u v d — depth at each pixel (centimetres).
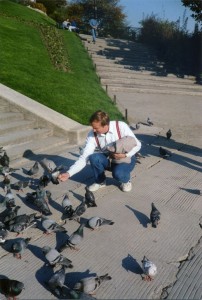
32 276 422
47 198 609
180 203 622
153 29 3102
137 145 606
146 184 697
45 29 2381
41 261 450
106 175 728
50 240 496
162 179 727
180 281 421
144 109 1435
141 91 1806
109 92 1706
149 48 2800
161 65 2423
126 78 1986
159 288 407
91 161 631
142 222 552
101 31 4412
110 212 580
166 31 2919
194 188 688
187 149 944
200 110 1484
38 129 952
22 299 385
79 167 600
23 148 841
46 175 660
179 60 2466
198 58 2395
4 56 1524
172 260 459
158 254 471
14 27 2130
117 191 660
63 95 1247
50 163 663
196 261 459
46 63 1648
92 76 1792
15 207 545
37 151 862
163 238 509
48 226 486
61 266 436
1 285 382
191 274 433
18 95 1060
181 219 565
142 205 608
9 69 1362
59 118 993
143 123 1211
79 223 541
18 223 492
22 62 1520
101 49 2491
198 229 537
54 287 385
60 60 1780
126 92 1773
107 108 1281
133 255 467
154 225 528
